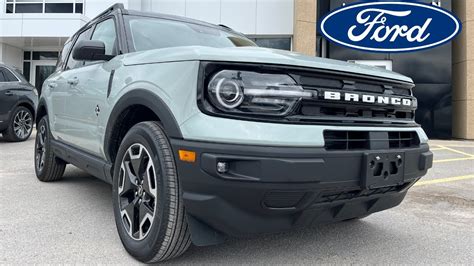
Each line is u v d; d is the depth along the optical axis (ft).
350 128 7.81
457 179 19.98
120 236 9.37
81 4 49.62
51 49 51.57
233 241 10.29
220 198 7.23
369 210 8.87
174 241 8.00
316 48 46.29
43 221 11.51
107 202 13.74
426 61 43.86
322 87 7.73
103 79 10.84
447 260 9.45
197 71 7.55
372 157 7.86
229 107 7.25
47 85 16.55
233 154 7.00
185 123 7.52
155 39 11.63
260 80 7.35
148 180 8.46
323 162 7.24
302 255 9.52
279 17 47.09
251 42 14.16
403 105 9.16
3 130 30.32
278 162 6.95
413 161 8.82
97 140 11.02
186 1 47.65
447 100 43.80
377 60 44.37
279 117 7.30
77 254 9.16
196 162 7.24
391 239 10.85
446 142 40.50
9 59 49.49
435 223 12.46
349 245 10.30
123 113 9.63
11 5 50.34
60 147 14.49
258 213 7.35
